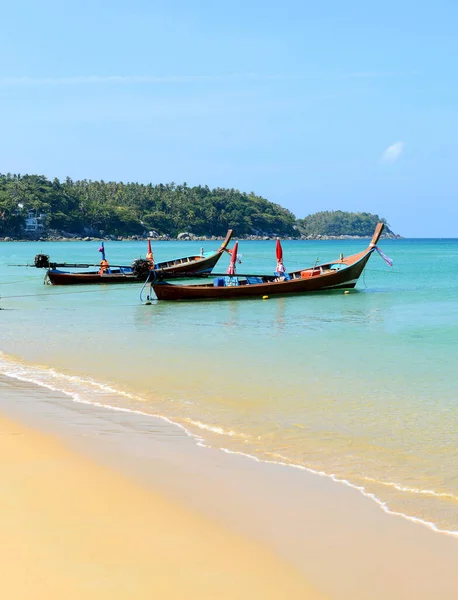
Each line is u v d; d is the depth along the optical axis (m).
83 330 23.81
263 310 30.16
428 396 13.48
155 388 14.27
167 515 7.51
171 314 28.95
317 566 6.40
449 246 190.50
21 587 5.90
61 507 7.68
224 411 12.33
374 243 39.31
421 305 31.66
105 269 48.31
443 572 6.30
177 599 5.78
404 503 7.91
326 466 9.24
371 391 13.93
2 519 7.31
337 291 38.72
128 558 6.47
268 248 169.50
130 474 8.84
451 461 9.45
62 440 10.42
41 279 53.41
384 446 10.16
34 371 16.22
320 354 18.47
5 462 9.30
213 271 67.25
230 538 6.95
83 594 5.80
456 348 19.38
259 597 5.85
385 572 6.30
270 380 15.02
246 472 8.97
